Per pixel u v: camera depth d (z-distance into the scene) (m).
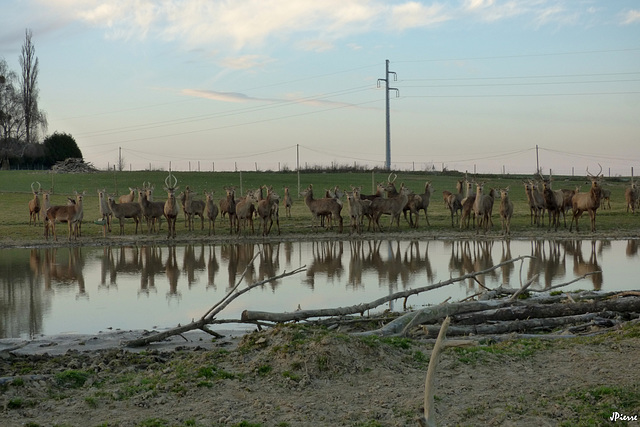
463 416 6.36
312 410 6.59
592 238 30.02
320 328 9.26
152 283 18.61
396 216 35.31
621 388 6.95
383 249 27.00
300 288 17.28
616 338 9.38
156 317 13.84
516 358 8.34
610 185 66.94
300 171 83.62
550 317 11.63
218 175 74.62
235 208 34.31
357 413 6.49
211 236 33.72
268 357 8.05
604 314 11.55
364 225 38.78
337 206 34.66
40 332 12.46
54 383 7.87
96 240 32.03
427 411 2.76
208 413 6.60
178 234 34.91
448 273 19.47
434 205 50.75
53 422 6.52
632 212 41.75
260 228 36.97
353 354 8.01
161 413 6.69
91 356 9.89
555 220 34.41
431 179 71.75
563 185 65.81
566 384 7.25
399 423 6.18
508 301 11.89
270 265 22.14
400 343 8.91
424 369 7.94
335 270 20.62
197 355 8.91
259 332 9.03
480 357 8.34
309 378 7.49
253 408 6.72
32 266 22.64
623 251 24.75
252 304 15.01
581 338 9.73
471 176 76.19
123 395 7.26
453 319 11.34
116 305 15.28
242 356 8.34
